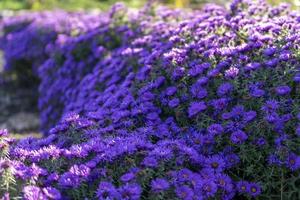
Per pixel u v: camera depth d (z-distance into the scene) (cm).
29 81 492
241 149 206
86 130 224
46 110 357
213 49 245
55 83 354
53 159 202
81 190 190
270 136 207
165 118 241
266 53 231
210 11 299
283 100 211
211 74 229
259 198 206
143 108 235
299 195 200
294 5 328
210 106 223
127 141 206
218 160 204
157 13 342
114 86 272
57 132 226
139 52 288
